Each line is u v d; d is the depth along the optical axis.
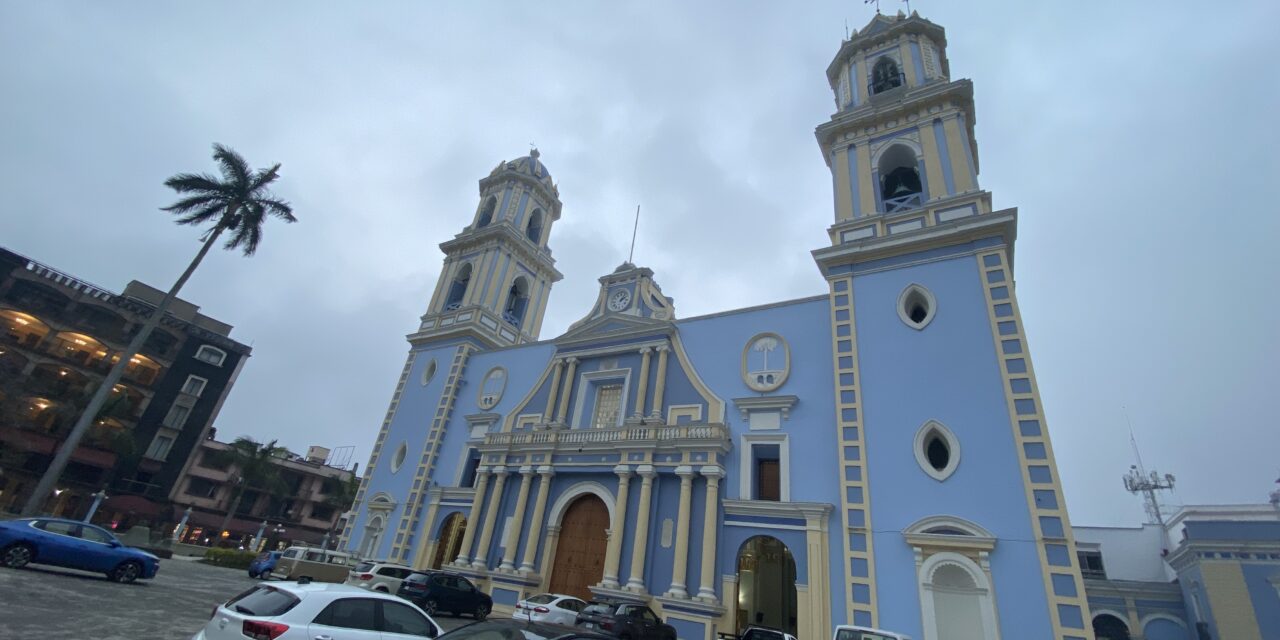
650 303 30.08
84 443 53.47
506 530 26.20
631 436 24.97
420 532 30.05
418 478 31.86
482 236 40.16
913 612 17.09
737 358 25.73
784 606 26.86
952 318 20.77
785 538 20.34
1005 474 17.61
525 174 43.44
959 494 17.98
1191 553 30.47
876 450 19.89
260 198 35.81
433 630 9.56
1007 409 18.42
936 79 27.16
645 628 17.62
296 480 73.81
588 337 30.39
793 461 22.03
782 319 25.53
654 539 22.59
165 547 39.00
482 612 22.52
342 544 32.50
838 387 21.61
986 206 22.30
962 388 19.44
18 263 54.19
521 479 27.34
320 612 8.37
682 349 27.34
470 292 38.25
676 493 23.14
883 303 22.48
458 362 35.34
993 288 20.45
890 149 26.81
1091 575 41.22
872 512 19.02
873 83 30.16
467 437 32.34
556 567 24.58
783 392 23.70
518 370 33.19
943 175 24.27
